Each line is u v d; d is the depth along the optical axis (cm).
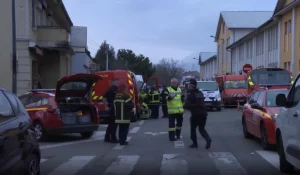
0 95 650
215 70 7850
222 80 3262
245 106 1367
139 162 974
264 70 2316
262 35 4188
